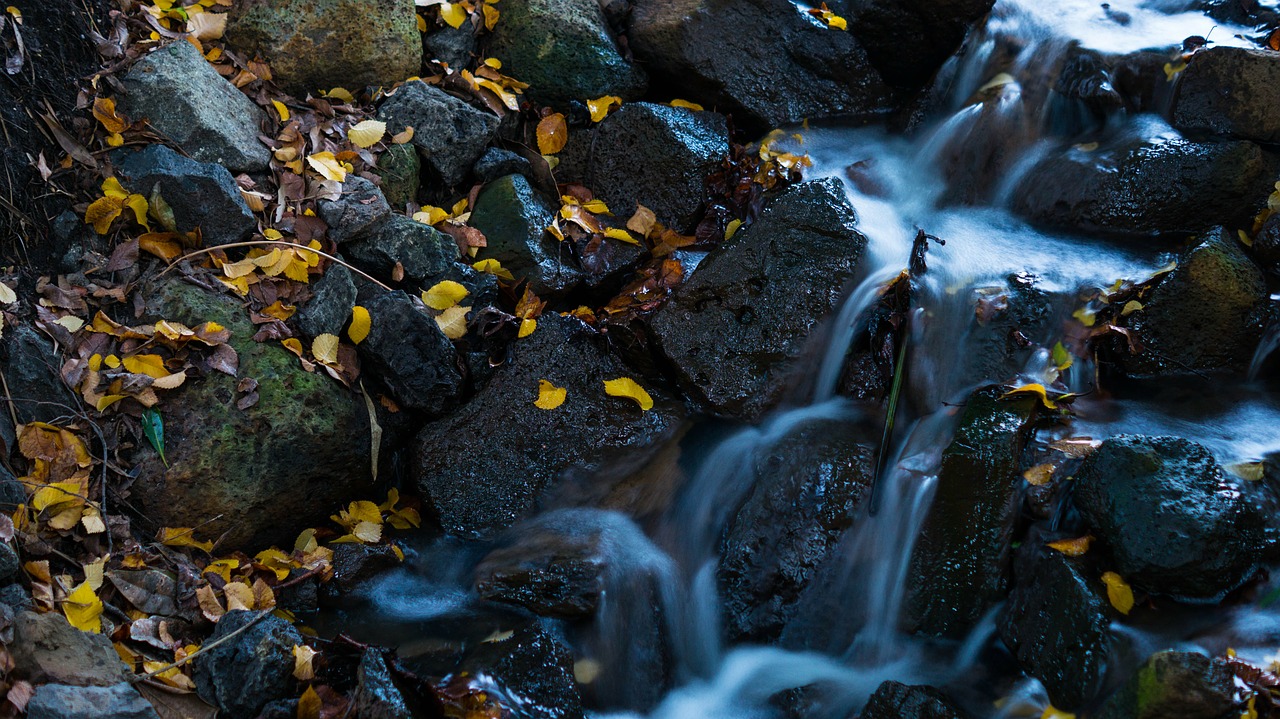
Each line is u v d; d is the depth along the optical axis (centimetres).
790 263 448
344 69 462
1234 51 459
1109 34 479
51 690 397
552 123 473
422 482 440
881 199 472
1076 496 423
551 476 441
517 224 457
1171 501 415
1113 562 418
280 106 455
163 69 442
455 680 411
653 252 465
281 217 445
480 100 469
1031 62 478
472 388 446
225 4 459
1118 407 442
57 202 434
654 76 487
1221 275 443
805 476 433
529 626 420
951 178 474
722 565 432
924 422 441
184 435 427
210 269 438
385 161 456
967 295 450
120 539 421
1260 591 417
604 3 485
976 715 414
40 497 416
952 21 482
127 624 412
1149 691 401
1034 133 475
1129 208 457
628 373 451
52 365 424
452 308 446
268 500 430
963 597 423
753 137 486
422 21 475
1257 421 439
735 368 445
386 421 444
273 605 423
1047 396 437
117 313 432
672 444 445
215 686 410
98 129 439
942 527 427
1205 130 461
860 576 429
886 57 489
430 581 434
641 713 424
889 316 447
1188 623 414
